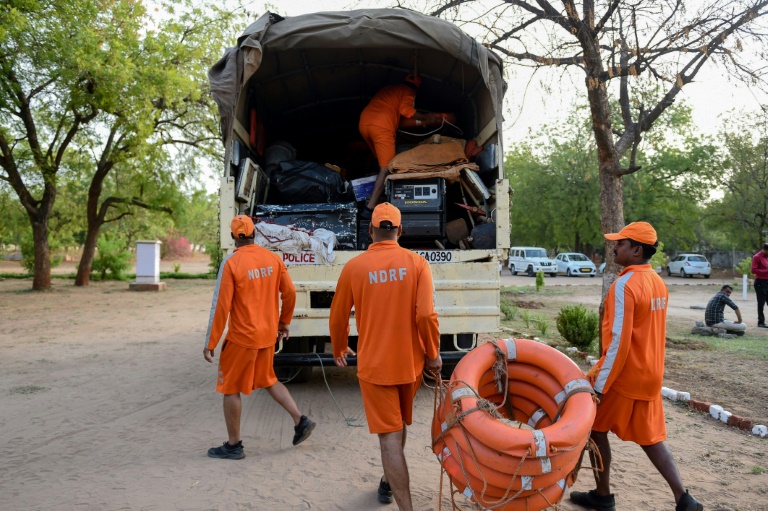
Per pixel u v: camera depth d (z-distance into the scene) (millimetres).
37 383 6656
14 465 4105
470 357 3180
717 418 5242
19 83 17141
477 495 2689
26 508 3391
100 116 19734
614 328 3008
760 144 27172
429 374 3609
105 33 16125
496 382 3232
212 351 4109
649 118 7883
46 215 20719
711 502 3484
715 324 10352
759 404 5660
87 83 16625
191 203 23859
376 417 3145
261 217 6070
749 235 30641
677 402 5832
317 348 6156
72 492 3627
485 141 6688
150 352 8711
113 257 26641
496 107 6109
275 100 8078
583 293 20109
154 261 21328
